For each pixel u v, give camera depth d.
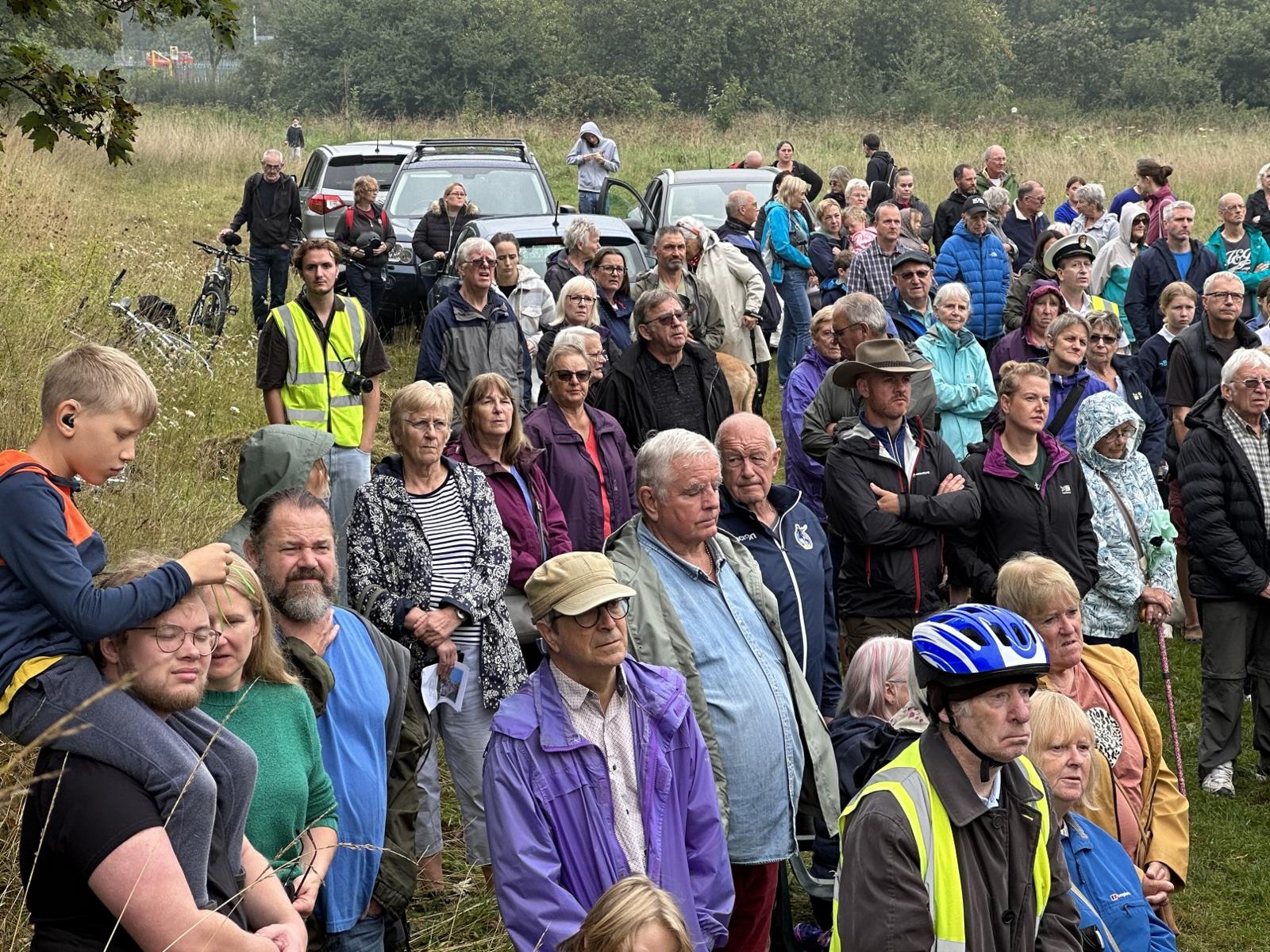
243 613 3.47
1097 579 6.21
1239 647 6.55
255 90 61.91
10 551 2.95
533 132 42.34
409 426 5.23
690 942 3.00
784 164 18.23
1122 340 10.30
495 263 8.11
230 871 3.16
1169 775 4.82
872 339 6.96
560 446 6.18
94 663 3.01
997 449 6.18
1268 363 6.39
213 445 9.16
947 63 55.62
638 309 7.06
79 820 2.81
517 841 3.68
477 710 5.09
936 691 3.15
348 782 3.86
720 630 4.45
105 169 26.47
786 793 4.38
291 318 7.07
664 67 56.59
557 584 3.75
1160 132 36.09
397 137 42.47
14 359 8.92
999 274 10.83
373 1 56.28
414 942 4.75
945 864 3.08
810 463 7.34
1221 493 6.47
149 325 10.74
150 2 7.00
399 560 5.11
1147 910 3.97
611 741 3.82
